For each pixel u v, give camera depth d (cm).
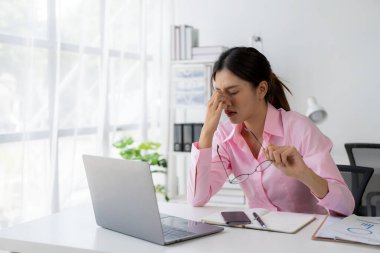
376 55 330
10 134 231
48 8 248
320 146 156
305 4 346
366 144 301
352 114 338
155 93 352
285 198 171
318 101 346
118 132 322
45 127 249
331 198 142
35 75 244
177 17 381
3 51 227
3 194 229
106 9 291
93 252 119
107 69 293
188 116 377
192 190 169
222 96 162
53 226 143
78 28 272
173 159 352
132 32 330
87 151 286
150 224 122
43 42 247
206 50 326
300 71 349
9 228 142
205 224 139
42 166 247
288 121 164
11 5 230
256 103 163
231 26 367
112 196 132
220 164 179
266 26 357
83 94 278
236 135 173
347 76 338
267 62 166
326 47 342
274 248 117
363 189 183
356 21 334
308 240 123
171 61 335
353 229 126
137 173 121
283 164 139
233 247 119
